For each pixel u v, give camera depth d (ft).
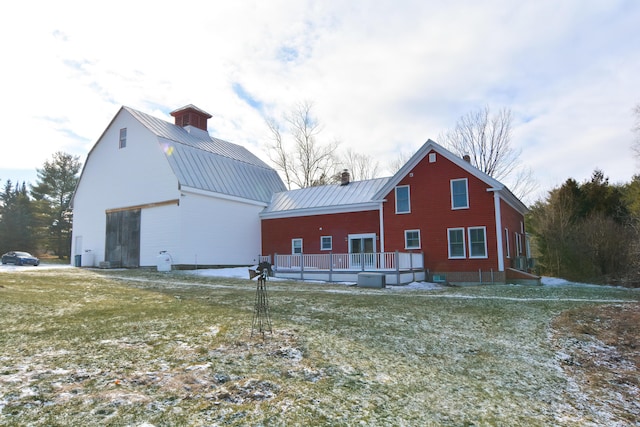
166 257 68.80
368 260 60.29
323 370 18.34
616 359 24.21
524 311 36.17
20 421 11.65
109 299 34.94
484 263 61.98
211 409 13.44
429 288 53.88
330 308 34.35
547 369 21.76
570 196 89.45
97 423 11.87
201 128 95.55
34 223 151.43
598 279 76.95
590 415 16.38
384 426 13.48
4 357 17.07
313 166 150.51
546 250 90.17
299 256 65.36
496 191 61.98
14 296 33.12
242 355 19.38
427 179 67.51
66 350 18.57
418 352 22.75
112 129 84.38
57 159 157.38
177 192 71.10
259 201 88.58
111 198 82.58
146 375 15.97
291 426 12.78
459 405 15.99
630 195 84.17
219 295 39.96
